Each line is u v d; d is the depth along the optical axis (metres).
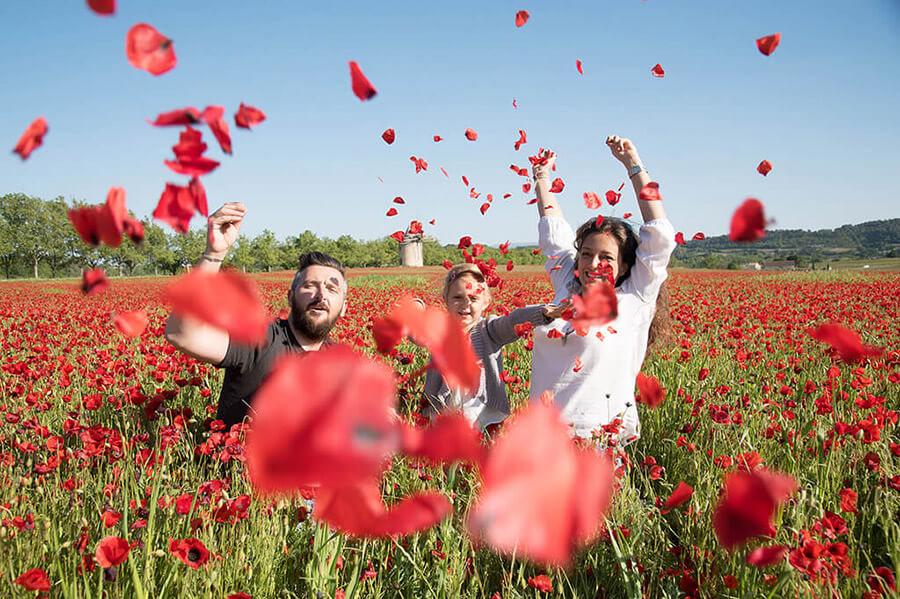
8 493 2.21
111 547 1.54
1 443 2.96
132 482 2.18
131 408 3.55
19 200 80.56
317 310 2.90
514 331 3.19
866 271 35.62
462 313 3.26
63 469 2.64
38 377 4.23
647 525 2.39
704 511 2.29
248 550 2.03
